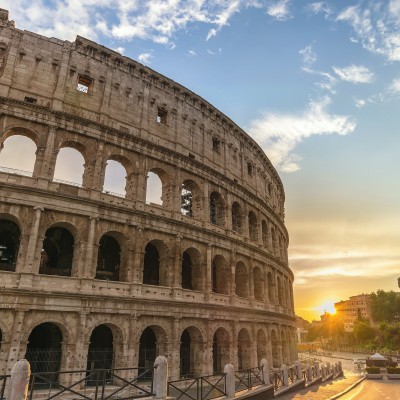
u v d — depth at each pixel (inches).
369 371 2812.5
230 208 2472.9
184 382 1756.9
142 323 1727.4
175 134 2249.0
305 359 4495.6
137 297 1711.4
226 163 2576.3
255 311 2359.7
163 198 2121.1
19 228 1697.8
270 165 3302.2
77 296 1546.5
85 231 1685.5
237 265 2498.8
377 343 6535.4
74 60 1950.1
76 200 1675.7
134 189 1930.4
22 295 1437.0
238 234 2460.6
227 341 2128.4
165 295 1857.8
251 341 2289.6
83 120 1823.3
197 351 1962.4
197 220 2185.0
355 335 7504.9
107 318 1625.2
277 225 3299.7
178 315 1845.5
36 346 1688.0
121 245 1849.2
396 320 7347.4
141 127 2065.7
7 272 1456.7
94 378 1605.6
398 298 7391.7
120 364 1612.9
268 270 2792.8
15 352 1373.0
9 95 1710.1
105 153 1884.8
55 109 1769.2
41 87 1808.6
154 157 2053.4
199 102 2477.9
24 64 1801.2
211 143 2498.8
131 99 2086.6
